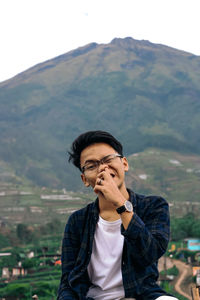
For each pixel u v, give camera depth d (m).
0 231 105.81
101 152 1.98
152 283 1.97
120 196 1.84
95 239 2.08
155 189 160.25
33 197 174.88
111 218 2.03
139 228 1.78
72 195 167.75
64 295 2.05
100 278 2.05
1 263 67.56
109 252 2.03
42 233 90.81
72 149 2.08
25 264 63.84
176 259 56.78
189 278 44.47
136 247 1.80
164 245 1.91
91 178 2.00
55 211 137.00
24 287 43.59
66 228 2.24
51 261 67.19
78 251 2.19
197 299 4.54
